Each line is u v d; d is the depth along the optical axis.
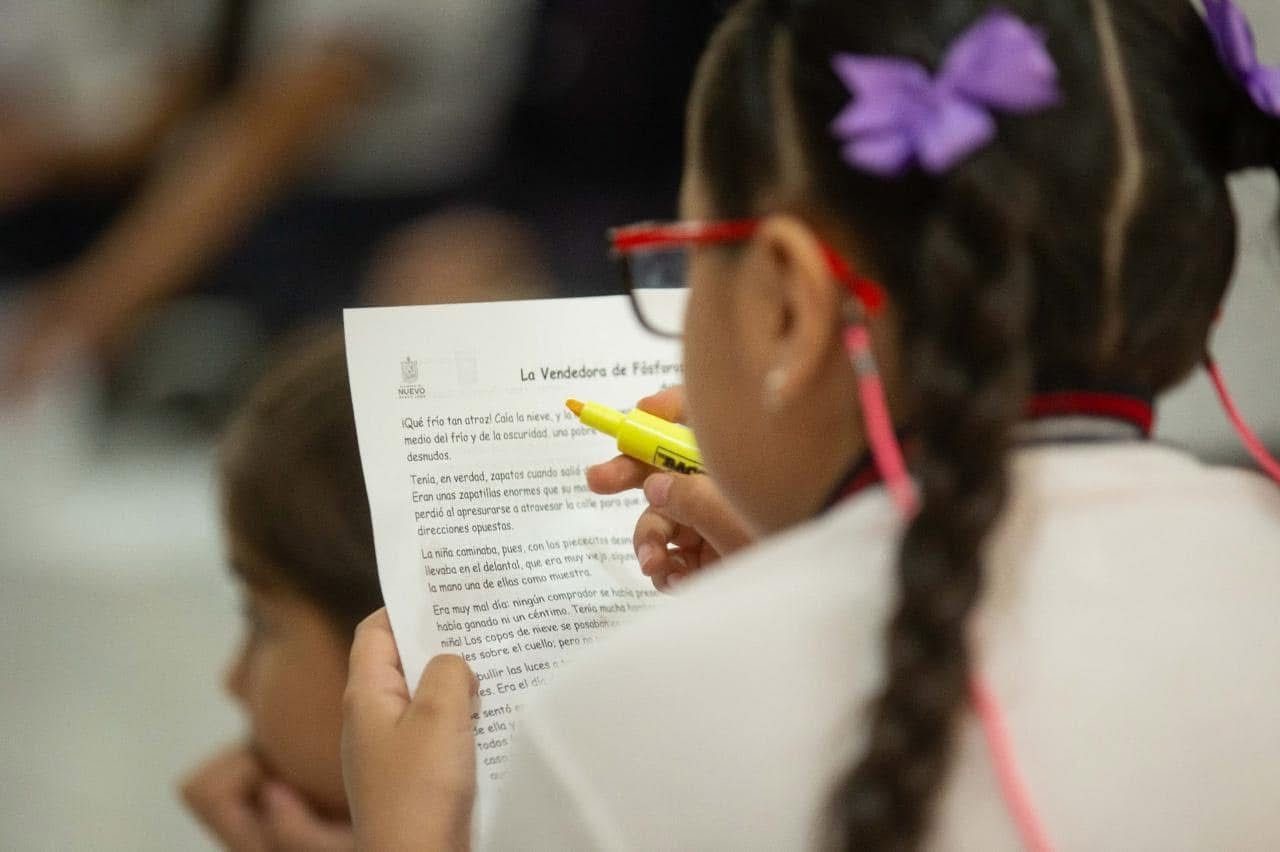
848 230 1.65
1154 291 1.69
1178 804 1.53
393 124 5.17
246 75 5.43
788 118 1.71
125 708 4.79
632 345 2.36
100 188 5.58
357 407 2.19
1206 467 1.77
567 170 5.07
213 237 5.39
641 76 4.96
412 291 4.79
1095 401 1.68
